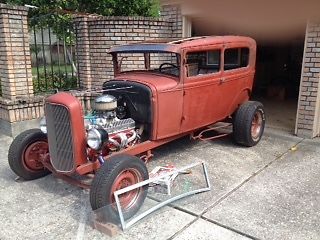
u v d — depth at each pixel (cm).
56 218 340
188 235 310
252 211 350
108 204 317
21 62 579
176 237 307
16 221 335
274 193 389
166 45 423
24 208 360
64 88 707
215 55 484
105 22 676
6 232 317
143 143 413
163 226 325
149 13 1045
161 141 436
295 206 360
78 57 724
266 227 322
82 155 351
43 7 870
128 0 1034
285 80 1123
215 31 715
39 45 784
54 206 363
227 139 583
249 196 382
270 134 614
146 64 486
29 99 582
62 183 418
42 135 418
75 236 310
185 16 682
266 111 815
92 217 335
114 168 320
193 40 449
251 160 491
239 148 541
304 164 476
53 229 321
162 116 418
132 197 342
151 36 692
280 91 988
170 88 418
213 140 577
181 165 471
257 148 542
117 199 314
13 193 393
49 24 752
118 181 324
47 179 429
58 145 355
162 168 402
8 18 549
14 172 417
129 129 405
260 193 389
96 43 696
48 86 695
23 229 322
